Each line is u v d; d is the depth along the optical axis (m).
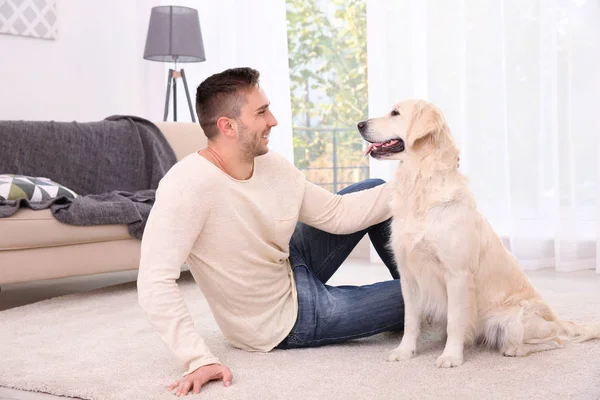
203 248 1.88
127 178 3.92
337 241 2.21
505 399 1.60
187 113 5.22
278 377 1.80
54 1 4.79
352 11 4.64
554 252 3.95
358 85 4.67
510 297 2.04
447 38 4.07
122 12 5.19
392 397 1.63
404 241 1.92
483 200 4.06
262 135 1.88
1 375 1.94
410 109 1.93
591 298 2.95
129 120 4.09
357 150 4.72
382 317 2.08
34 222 2.95
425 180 1.89
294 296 2.06
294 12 4.82
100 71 5.09
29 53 4.71
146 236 1.77
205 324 2.52
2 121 3.72
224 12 4.95
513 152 3.91
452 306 1.89
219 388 1.72
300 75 4.84
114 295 3.27
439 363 1.88
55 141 3.78
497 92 3.98
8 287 3.77
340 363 1.93
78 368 1.99
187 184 1.79
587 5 3.71
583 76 3.75
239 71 1.87
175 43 4.58
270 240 1.98
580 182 3.82
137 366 1.99
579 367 1.85
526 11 3.83
